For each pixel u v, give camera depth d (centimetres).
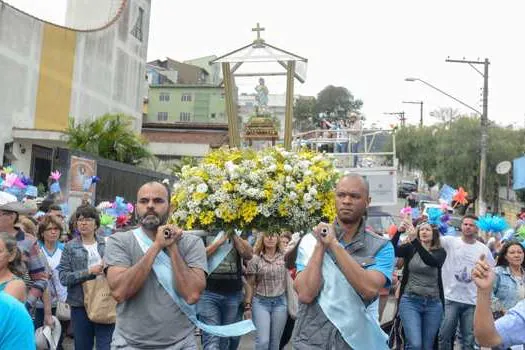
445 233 951
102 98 3142
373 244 452
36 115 2652
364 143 2153
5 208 630
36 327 755
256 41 1284
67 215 1181
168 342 448
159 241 443
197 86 5909
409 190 4950
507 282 715
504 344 355
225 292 730
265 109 1319
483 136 3538
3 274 483
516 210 4047
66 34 2823
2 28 2434
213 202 582
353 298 433
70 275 678
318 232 433
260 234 795
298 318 454
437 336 824
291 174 592
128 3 3344
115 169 1638
